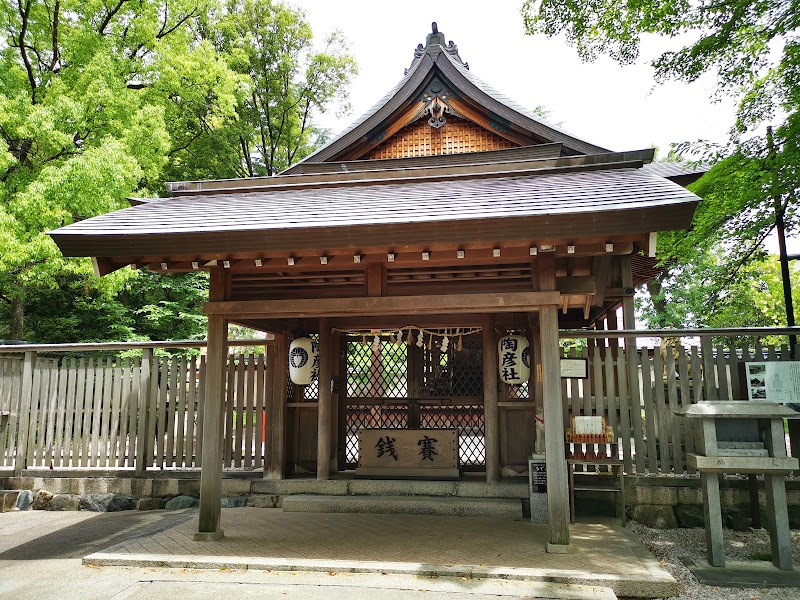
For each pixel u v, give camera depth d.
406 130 8.01
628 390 6.59
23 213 10.98
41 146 12.94
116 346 7.78
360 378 7.98
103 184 11.08
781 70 6.97
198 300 17.39
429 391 7.71
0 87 12.36
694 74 7.61
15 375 8.22
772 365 6.09
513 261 5.19
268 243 4.85
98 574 4.65
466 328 7.66
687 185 8.23
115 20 15.48
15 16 13.99
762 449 4.79
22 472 7.84
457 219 4.50
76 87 13.16
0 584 4.46
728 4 7.07
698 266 13.78
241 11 23.48
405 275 5.42
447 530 5.76
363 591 4.13
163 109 14.16
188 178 19.23
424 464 7.26
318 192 6.47
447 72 7.52
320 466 7.27
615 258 7.91
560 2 8.02
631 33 8.02
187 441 7.68
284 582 4.35
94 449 7.85
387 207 5.23
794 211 8.16
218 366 5.60
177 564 4.75
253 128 22.95
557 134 7.21
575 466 7.17
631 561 4.62
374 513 6.61
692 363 6.45
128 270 12.67
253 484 7.33
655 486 6.30
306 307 5.39
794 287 15.05
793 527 5.97
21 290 13.50
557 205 4.64
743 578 4.42
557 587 4.15
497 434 7.03
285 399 7.67
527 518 6.30
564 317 9.71
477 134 7.86
